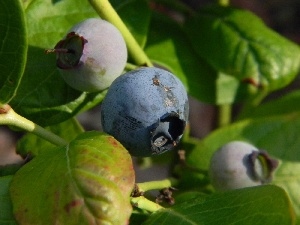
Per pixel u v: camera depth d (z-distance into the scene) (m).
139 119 0.13
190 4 0.32
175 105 0.13
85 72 0.14
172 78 0.13
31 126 0.13
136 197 0.13
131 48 0.15
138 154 0.13
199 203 0.13
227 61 0.18
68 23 0.16
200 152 0.18
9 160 0.29
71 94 0.15
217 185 0.16
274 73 0.18
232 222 0.12
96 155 0.12
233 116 0.31
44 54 0.15
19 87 0.15
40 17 0.16
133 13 0.17
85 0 0.16
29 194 0.12
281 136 0.19
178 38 0.19
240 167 0.16
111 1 0.17
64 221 0.11
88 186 0.11
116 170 0.12
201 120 0.31
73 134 0.17
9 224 0.12
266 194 0.12
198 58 0.19
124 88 0.13
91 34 0.14
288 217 0.12
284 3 0.34
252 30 0.19
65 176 0.12
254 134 0.19
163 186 0.14
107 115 0.13
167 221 0.13
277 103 0.22
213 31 0.19
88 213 0.11
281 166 0.18
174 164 0.19
